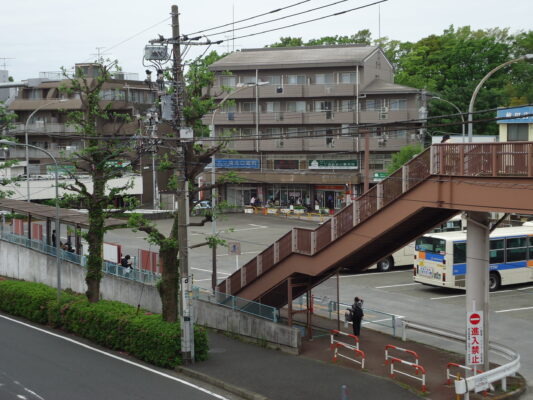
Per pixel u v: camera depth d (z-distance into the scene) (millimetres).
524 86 63125
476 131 61719
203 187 21406
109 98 64125
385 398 16391
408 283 33531
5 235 38125
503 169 15250
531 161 14625
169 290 21734
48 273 33906
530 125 39062
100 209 25562
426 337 23000
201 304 25969
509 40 69688
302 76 62719
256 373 18812
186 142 20953
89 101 25109
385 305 28484
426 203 17281
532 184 14617
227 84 64500
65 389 17453
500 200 15352
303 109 63312
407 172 17812
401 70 73688
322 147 62688
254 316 23078
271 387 17453
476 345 16797
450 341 22406
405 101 59906
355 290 31625
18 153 69000
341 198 63625
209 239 21469
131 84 68438
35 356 21188
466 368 16781
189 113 20562
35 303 26766
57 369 19578
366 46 64938
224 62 64500
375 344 22031
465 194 16219
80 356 21297
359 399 16328
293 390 17156
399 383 17531
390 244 21469
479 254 17266
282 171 64438
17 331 25188
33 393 17047
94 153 25391
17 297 27969
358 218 19578
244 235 49406
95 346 22828
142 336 20734
